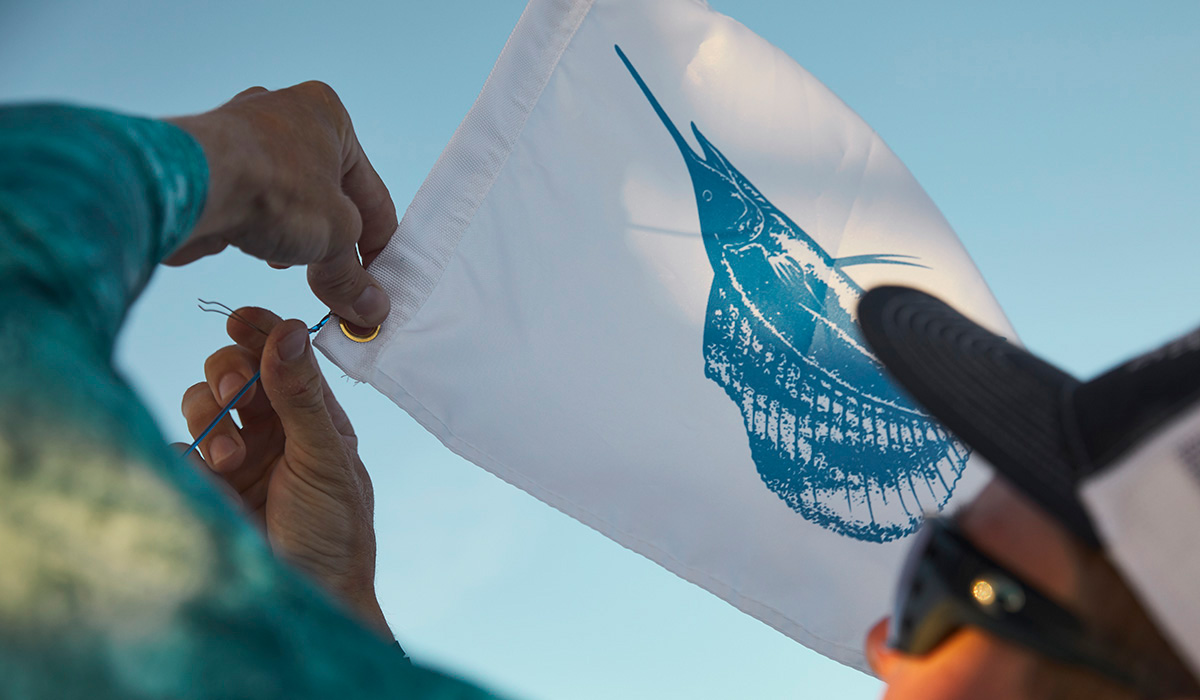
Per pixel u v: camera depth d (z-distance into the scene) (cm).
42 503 25
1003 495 51
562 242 138
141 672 24
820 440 152
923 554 53
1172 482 43
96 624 24
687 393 145
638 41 145
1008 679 48
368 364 126
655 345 142
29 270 31
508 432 134
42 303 30
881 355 59
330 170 80
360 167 113
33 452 26
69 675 23
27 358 28
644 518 143
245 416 127
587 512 139
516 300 134
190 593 26
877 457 154
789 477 150
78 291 32
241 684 25
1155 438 44
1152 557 43
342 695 27
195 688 25
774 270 152
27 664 23
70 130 39
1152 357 48
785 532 150
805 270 154
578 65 141
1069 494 47
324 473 122
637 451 141
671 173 146
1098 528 45
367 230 124
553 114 139
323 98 86
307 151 77
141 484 27
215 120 65
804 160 156
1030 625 47
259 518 129
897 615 55
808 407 152
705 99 150
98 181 38
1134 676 44
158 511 27
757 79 153
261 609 27
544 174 138
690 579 146
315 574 123
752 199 151
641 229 143
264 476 129
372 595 128
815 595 151
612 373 140
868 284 157
